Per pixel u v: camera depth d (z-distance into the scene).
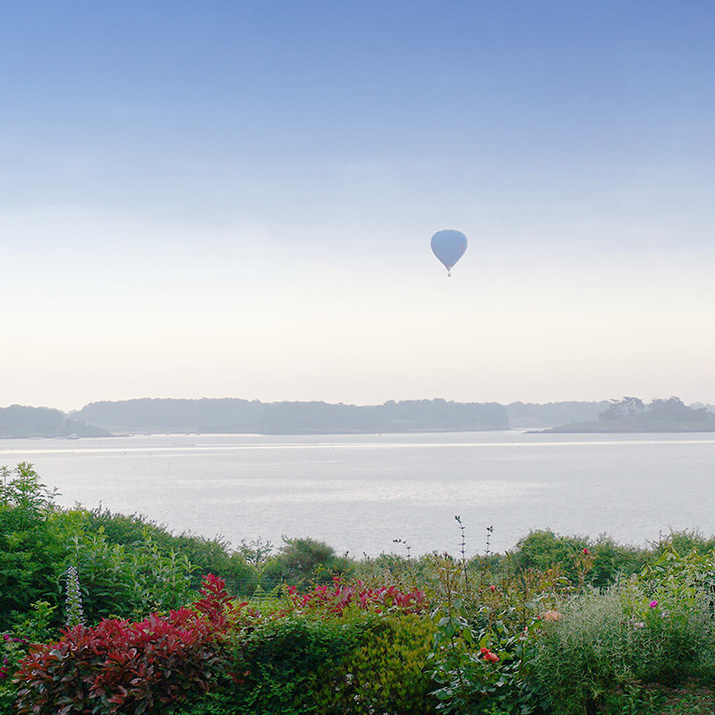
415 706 6.09
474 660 6.11
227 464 156.62
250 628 6.50
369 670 6.31
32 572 8.41
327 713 6.07
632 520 52.91
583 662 5.70
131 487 91.19
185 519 55.22
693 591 6.75
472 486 91.25
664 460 160.50
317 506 66.25
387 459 173.50
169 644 6.09
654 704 5.50
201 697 5.99
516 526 49.84
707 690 5.69
